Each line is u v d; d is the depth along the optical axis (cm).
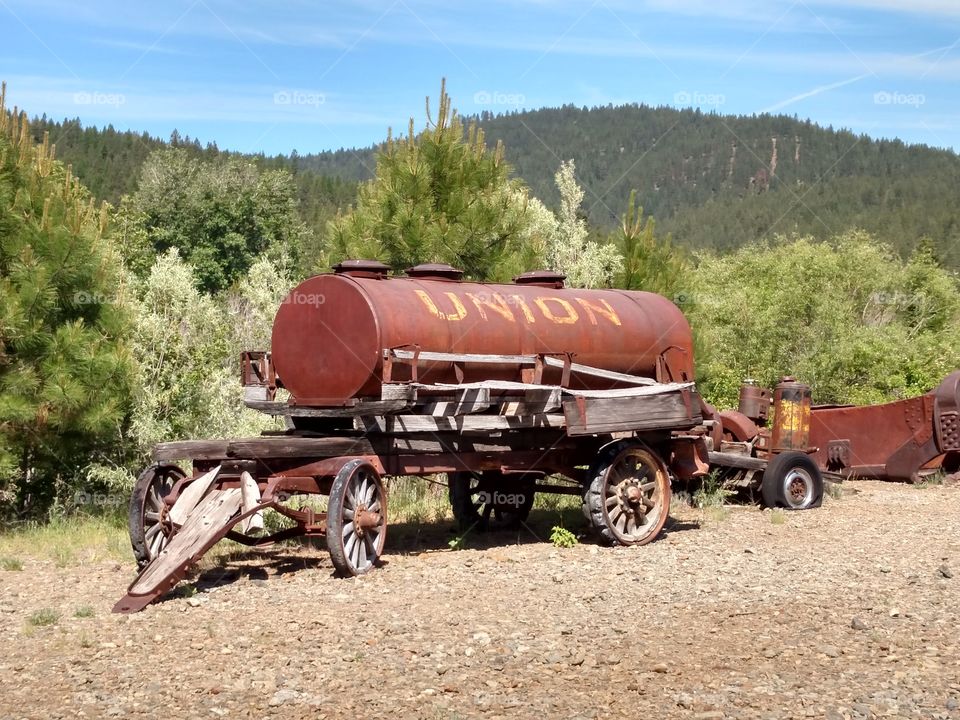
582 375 1076
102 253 1253
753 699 577
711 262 3612
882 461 1636
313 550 1017
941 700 574
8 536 1161
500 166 1562
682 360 1171
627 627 726
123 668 643
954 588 845
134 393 1293
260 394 1007
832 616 753
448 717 551
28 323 1163
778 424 1357
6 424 1173
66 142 12019
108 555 1027
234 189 6119
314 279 973
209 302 1523
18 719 557
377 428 950
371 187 1541
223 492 901
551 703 573
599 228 2200
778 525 1188
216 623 746
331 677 620
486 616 759
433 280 1044
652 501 1088
